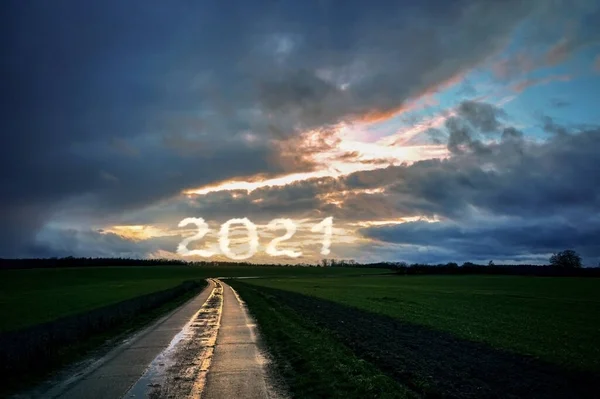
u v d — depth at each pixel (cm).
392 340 1975
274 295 5372
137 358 1565
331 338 1953
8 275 13862
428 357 1598
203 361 1481
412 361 1500
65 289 7981
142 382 1209
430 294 6047
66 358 1563
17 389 1166
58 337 1883
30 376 1299
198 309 3672
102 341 1975
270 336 2044
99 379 1255
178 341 1947
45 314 3578
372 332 2216
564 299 5169
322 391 1075
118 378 1263
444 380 1261
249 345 1803
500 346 1912
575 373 1438
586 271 14525
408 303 4419
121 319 2773
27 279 12344
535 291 6919
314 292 6278
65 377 1291
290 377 1237
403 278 13988
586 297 5538
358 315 3106
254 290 6806
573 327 2647
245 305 4069
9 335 2127
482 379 1310
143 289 7756
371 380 1170
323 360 1417
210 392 1091
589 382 1334
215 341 1927
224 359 1509
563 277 13125
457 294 6100
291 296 5212
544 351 1812
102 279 12900
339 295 5606
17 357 1435
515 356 1703
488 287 8300
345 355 1519
